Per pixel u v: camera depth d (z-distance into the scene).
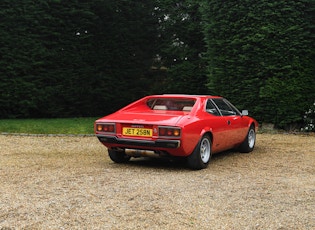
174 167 7.57
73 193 5.51
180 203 5.07
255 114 13.89
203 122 7.36
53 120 15.79
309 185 6.12
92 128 13.55
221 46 14.54
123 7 18.92
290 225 4.32
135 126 7.12
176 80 19.41
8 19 15.49
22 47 15.80
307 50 13.31
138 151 7.27
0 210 4.76
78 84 17.50
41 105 16.55
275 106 13.49
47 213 4.66
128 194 5.46
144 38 19.94
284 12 13.27
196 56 19.56
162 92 19.73
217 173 7.00
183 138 6.78
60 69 16.98
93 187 5.84
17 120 15.40
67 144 10.50
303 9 13.41
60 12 16.77
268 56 13.45
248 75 13.85
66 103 17.48
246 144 9.31
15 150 9.40
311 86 13.51
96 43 18.16
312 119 13.38
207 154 7.57
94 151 9.44
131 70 19.23
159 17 20.16
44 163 7.79
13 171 6.98
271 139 11.85
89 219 4.46
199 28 18.88
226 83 14.45
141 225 4.29
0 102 15.61
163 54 20.12
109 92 18.53
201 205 4.99
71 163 7.84
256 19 13.52
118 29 18.72
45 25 16.44
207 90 18.95
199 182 6.23
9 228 4.20
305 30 13.54
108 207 4.89
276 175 6.86
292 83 13.31
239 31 13.90
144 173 6.90
